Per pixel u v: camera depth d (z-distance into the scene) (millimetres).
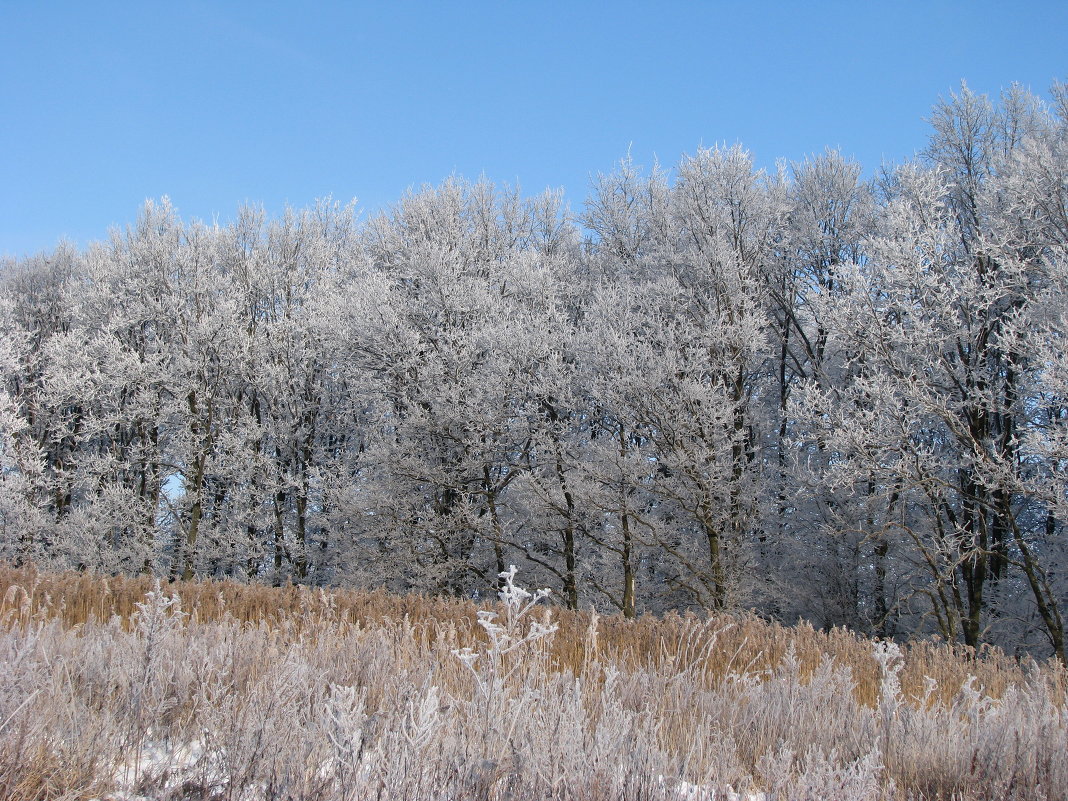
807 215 17000
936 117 15344
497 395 15297
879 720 4195
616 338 13727
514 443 15867
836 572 15336
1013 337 10922
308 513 18078
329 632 5406
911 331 11766
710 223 15711
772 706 4387
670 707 4129
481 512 16578
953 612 12945
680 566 15086
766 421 15297
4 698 2865
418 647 5609
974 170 14844
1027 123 14500
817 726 4117
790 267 17109
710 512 13977
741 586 13797
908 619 15070
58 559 17562
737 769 3295
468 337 16266
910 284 11977
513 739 2852
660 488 14141
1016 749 3496
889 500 14242
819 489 13953
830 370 16438
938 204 12359
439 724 2850
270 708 3102
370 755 2584
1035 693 5160
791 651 5449
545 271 16453
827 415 12188
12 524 17609
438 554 15875
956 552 12539
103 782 2709
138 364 18047
